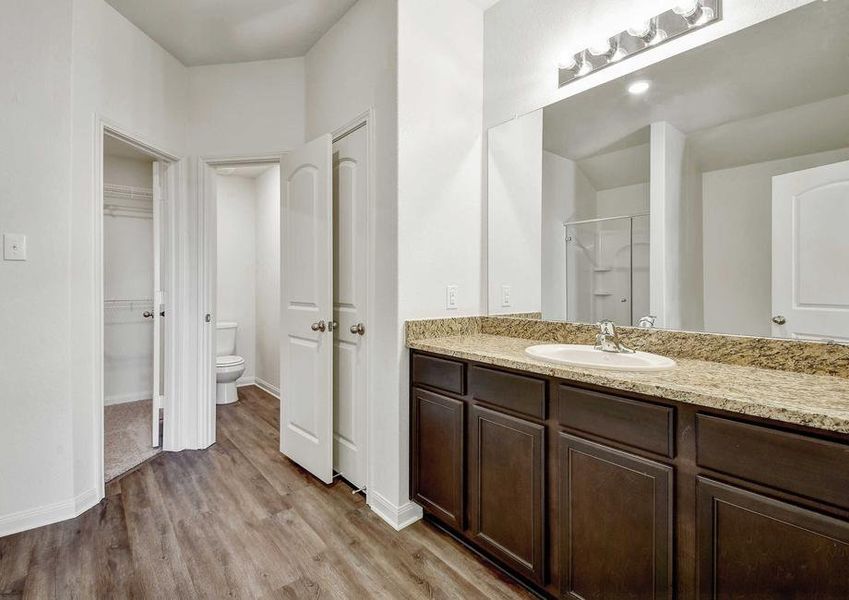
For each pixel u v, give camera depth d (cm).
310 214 234
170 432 269
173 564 158
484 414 158
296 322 247
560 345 174
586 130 181
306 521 190
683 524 106
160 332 275
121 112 222
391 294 191
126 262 378
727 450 98
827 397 96
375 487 202
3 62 175
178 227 268
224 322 426
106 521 188
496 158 216
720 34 145
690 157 152
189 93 273
